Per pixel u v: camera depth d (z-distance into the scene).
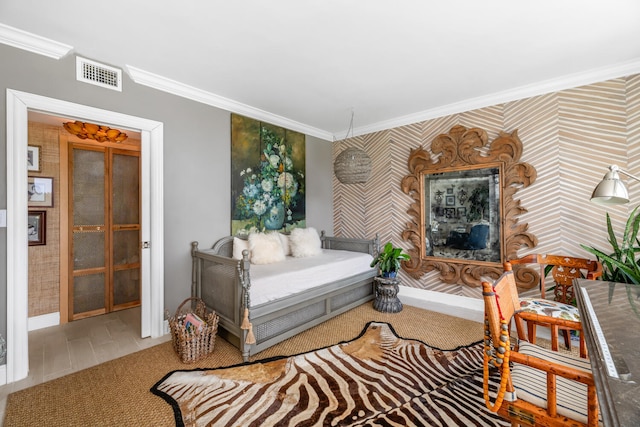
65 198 3.12
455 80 2.84
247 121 3.49
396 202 4.04
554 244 2.87
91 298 3.29
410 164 3.85
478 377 1.98
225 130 3.27
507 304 1.30
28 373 2.04
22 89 2.01
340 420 1.58
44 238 2.99
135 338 2.65
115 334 2.74
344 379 1.96
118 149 3.51
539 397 1.06
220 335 2.63
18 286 1.98
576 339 2.46
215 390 1.85
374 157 4.29
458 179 3.48
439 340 2.55
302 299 2.69
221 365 2.15
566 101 2.80
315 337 2.64
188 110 2.94
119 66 2.46
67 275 3.10
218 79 2.77
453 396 1.78
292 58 2.39
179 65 2.49
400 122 3.95
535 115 2.97
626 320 1.15
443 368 2.10
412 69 2.60
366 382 1.93
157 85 2.69
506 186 3.12
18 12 1.78
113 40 2.11
